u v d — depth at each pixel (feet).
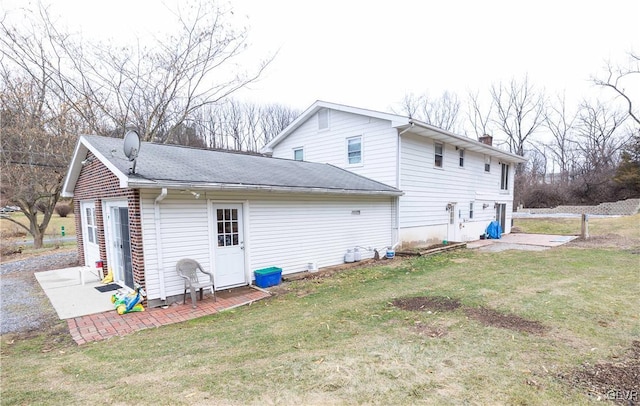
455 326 14.30
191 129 69.36
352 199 32.17
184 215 20.65
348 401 8.76
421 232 40.16
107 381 10.32
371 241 34.27
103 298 20.92
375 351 11.90
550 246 40.32
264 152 51.11
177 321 17.02
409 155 37.35
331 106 41.06
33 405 9.00
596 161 103.40
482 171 52.80
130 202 19.02
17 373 11.21
